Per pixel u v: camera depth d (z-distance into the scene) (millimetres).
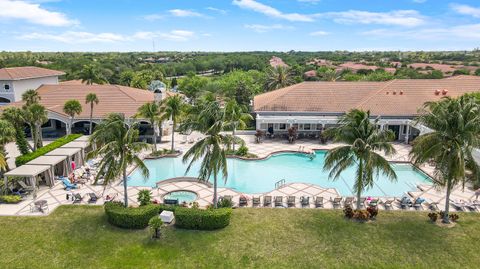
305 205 25438
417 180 32094
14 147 42375
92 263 17984
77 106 40812
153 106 40000
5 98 53156
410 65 139625
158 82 62625
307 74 105562
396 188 30297
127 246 19500
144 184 30719
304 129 47031
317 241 20047
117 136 21969
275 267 17750
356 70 114875
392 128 45469
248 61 149500
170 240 20094
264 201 25391
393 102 46125
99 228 21438
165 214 22109
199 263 18047
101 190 28344
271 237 20484
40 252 18875
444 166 20891
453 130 20281
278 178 33000
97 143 22688
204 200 26594
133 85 79812
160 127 44500
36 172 26125
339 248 19359
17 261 18062
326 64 164125
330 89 50250
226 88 76500
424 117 21594
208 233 20906
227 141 23094
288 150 40812
